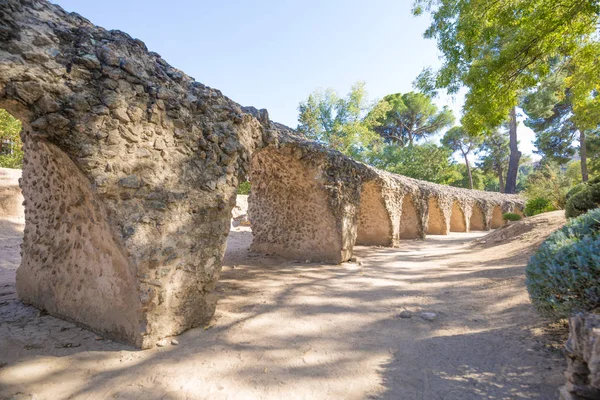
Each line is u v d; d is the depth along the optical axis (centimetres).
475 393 250
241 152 446
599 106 1013
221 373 282
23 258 449
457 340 350
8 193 999
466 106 811
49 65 268
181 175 362
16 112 268
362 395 253
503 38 760
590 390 190
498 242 1007
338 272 696
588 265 255
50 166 360
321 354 322
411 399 246
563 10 652
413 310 454
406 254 1018
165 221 339
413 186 1443
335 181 770
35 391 247
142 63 348
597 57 789
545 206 1502
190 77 434
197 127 386
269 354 320
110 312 344
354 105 3048
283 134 634
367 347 339
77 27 311
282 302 484
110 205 299
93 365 289
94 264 355
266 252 874
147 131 330
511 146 2980
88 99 288
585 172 2003
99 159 293
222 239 404
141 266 311
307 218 807
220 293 519
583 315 203
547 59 800
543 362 281
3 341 321
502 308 432
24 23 263
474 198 2191
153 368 286
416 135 3778
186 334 358
